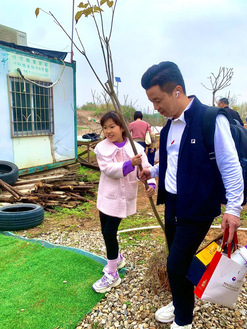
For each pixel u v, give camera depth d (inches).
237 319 87.8
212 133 65.4
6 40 285.3
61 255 125.4
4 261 121.3
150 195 90.9
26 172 274.2
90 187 237.5
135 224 170.1
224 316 89.0
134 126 277.6
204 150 67.5
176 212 74.7
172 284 75.8
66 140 320.2
